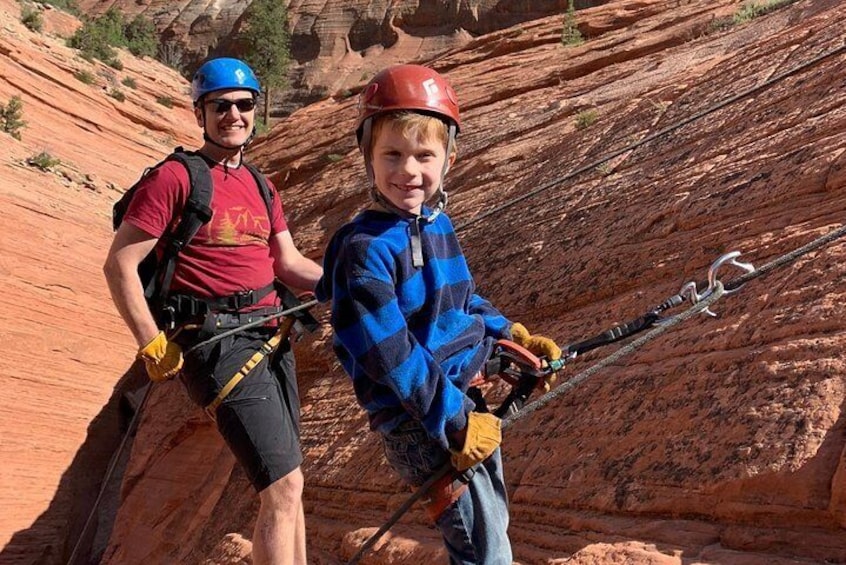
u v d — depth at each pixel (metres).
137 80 43.50
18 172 24.53
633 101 12.02
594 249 7.93
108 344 21.53
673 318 2.71
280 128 34.44
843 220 5.30
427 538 5.76
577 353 2.74
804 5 12.79
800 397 4.11
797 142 6.79
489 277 9.40
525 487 5.45
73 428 19.55
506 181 13.28
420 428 2.42
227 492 11.66
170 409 17.08
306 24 60.12
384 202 2.47
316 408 10.62
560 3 54.56
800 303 4.78
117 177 31.38
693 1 24.06
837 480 3.52
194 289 3.69
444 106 2.43
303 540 3.76
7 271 20.38
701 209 6.89
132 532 15.51
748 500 3.87
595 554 4.13
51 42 39.78
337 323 2.37
